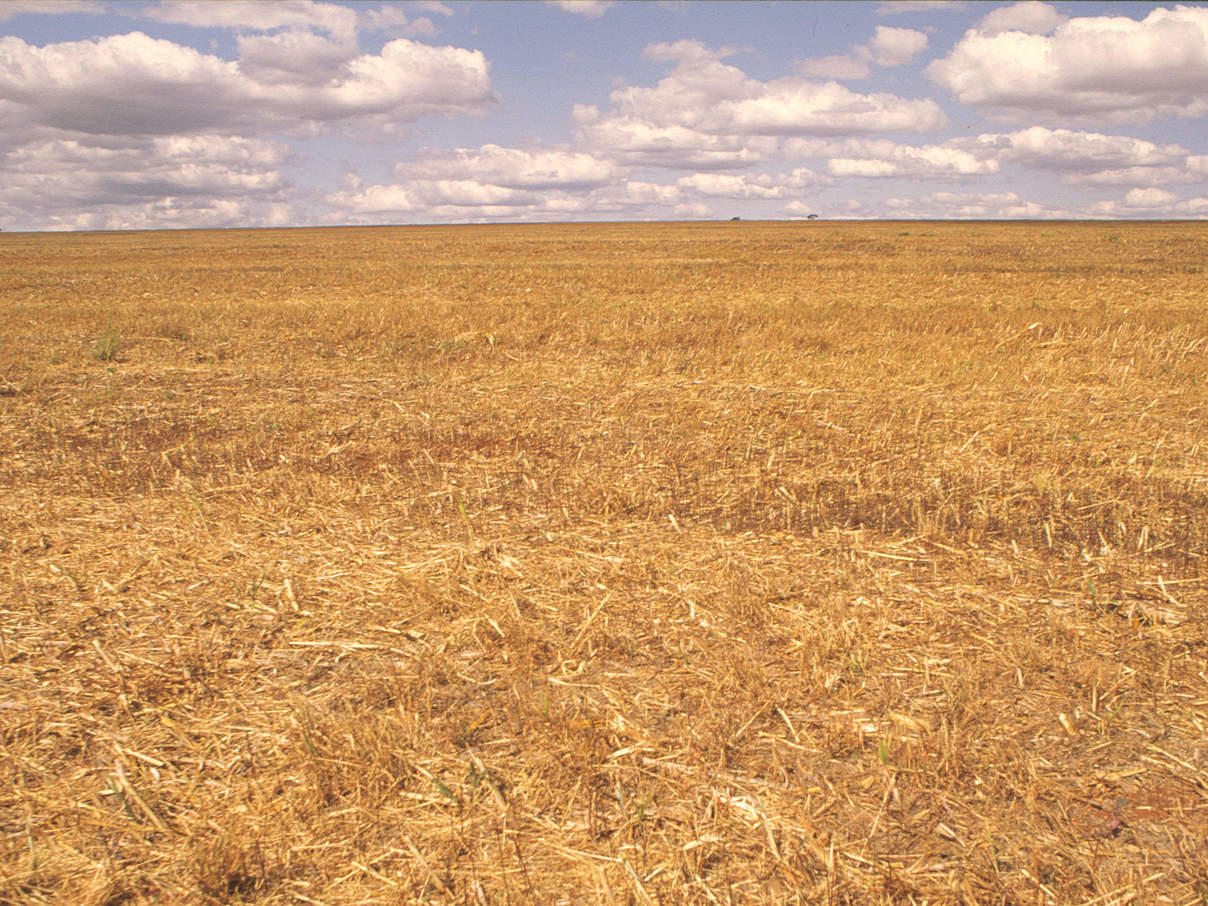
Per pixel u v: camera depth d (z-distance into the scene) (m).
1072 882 2.37
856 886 2.37
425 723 3.09
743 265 23.95
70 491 5.57
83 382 9.03
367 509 5.20
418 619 3.86
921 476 5.72
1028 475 5.69
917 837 2.54
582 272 21.75
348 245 42.62
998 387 8.26
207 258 32.88
